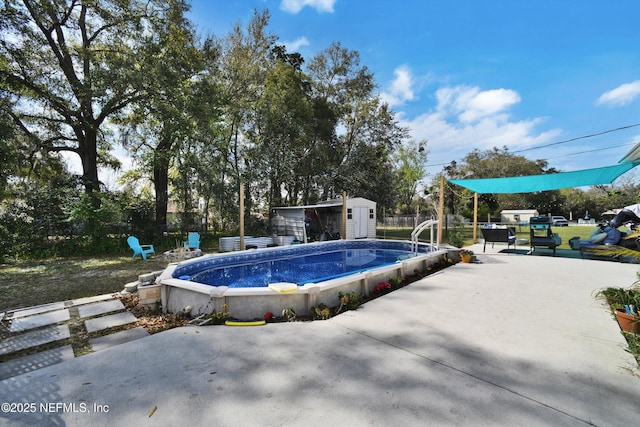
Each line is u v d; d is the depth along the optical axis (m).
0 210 9.71
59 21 11.63
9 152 10.04
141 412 2.09
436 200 29.30
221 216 15.24
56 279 6.86
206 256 7.82
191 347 3.12
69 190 10.99
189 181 14.06
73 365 2.78
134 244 9.77
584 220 32.38
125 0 11.86
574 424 1.92
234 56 16.48
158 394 2.30
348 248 12.47
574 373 2.54
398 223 27.09
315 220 16.62
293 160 18.16
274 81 17.80
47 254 9.90
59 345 3.40
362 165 21.52
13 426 1.97
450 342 3.17
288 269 8.42
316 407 2.12
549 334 3.35
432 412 2.05
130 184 17.62
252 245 12.41
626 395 2.23
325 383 2.42
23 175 13.00
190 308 4.28
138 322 4.09
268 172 17.30
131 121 14.34
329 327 3.64
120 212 11.31
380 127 22.91
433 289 5.32
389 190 23.58
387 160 26.55
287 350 3.03
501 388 2.33
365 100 22.72
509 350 2.98
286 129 17.36
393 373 2.57
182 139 13.59
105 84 11.21
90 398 2.26
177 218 13.75
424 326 3.62
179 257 9.77
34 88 11.16
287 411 2.08
